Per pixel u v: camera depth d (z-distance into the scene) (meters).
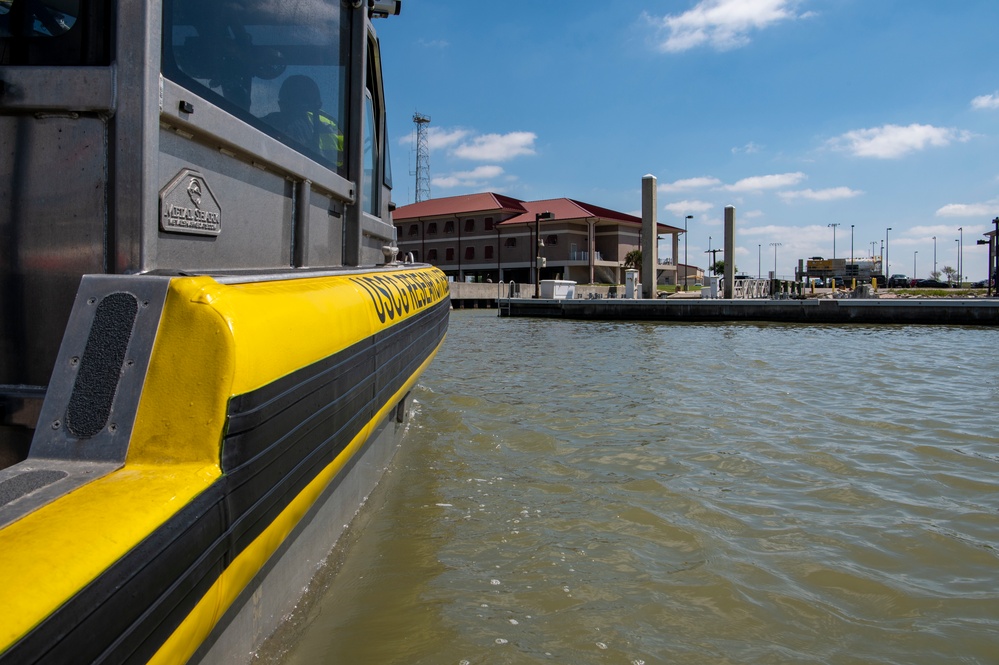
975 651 2.68
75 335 1.62
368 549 3.54
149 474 1.45
